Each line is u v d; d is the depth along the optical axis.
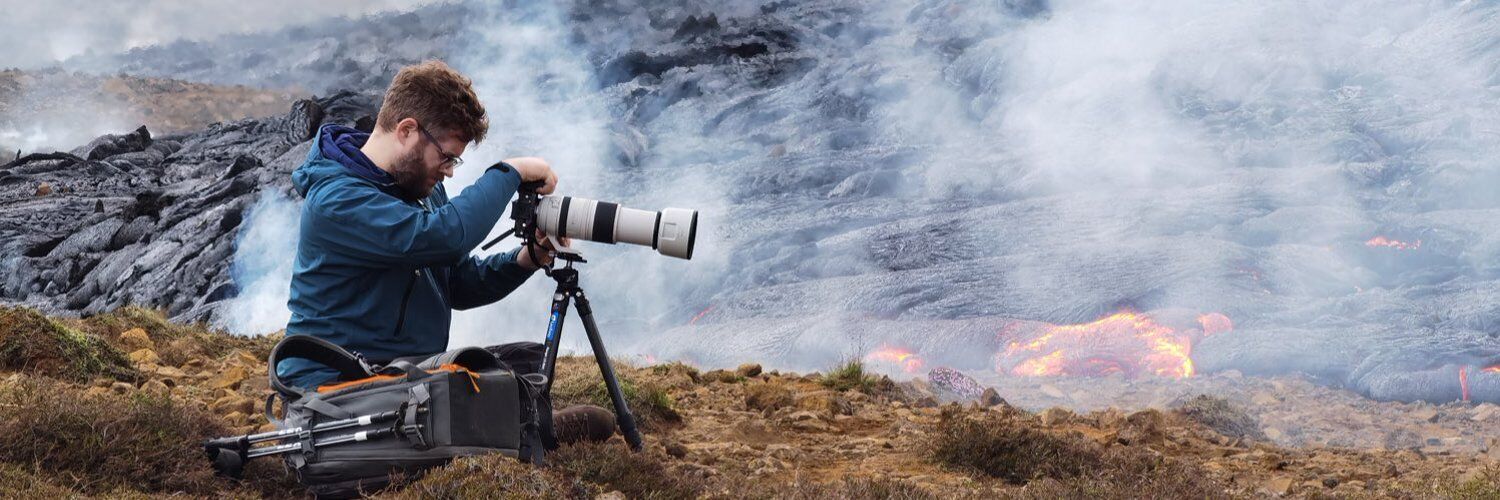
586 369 10.14
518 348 5.18
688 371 11.24
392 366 4.59
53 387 5.82
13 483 4.39
